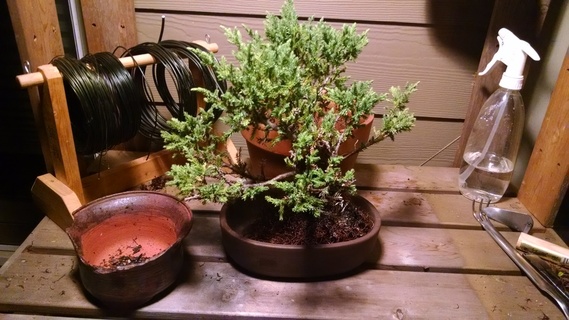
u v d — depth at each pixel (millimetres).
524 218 1053
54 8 1045
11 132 1398
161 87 1192
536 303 837
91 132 943
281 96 725
